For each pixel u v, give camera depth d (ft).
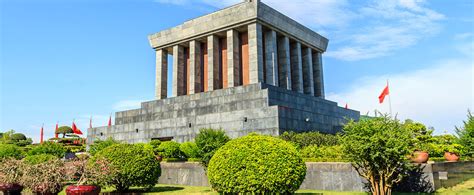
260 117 91.45
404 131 43.80
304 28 141.90
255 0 117.70
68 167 48.47
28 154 109.70
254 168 39.06
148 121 115.96
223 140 65.10
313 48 150.10
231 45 123.65
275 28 127.44
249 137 42.86
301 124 96.89
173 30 140.15
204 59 139.03
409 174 49.16
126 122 129.49
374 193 43.88
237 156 40.19
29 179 46.65
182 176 71.87
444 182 50.78
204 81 137.18
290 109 93.61
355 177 52.54
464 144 60.03
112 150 57.98
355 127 44.32
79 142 173.37
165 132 110.73
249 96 102.42
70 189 44.60
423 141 63.16
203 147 64.64
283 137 75.87
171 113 117.70
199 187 65.51
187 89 142.10
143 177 57.62
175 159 81.82
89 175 49.26
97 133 129.80
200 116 103.65
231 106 104.63
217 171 41.09
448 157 61.52
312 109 116.88
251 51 118.83
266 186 38.55
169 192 58.44
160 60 144.77
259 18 119.65
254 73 116.78
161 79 142.61
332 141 71.67
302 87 138.10
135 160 57.52
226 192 40.45
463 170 59.98
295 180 40.16
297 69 137.69
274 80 122.42
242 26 123.85
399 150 41.55
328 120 111.14
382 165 42.96
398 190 49.93
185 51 145.79
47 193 46.39
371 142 41.96
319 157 58.90
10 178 53.01
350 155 44.68
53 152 110.11
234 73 121.80
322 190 54.90
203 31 131.23
